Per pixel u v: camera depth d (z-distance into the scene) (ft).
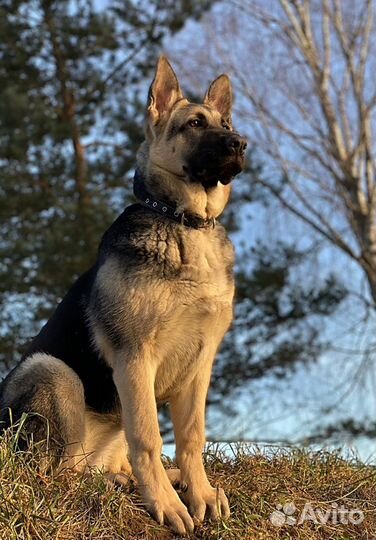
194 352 4.38
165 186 4.49
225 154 4.40
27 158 12.75
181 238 4.32
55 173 12.84
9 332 12.25
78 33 13.10
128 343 4.19
